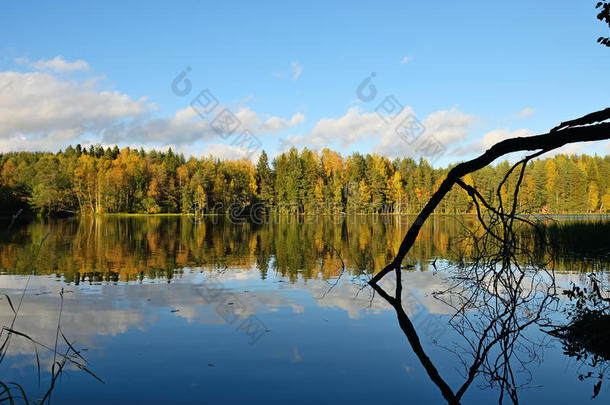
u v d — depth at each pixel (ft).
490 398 11.78
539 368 14.12
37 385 12.30
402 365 14.08
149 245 55.47
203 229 94.38
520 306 22.67
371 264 38.01
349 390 12.09
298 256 43.93
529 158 19.20
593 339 16.51
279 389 12.09
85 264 37.19
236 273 32.65
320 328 18.01
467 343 16.46
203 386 12.23
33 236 68.64
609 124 15.67
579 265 36.52
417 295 25.03
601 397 11.86
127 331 17.43
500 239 21.66
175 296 24.20
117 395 11.64
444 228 97.45
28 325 18.22
